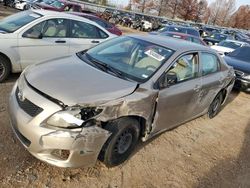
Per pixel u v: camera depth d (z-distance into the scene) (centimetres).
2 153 369
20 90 354
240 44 1527
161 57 438
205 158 473
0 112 467
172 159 444
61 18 678
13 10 2239
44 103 323
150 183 379
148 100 386
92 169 375
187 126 573
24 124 325
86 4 3622
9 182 326
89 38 733
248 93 939
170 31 1623
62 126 317
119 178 372
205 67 530
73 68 396
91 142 330
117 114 351
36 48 630
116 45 485
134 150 437
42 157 324
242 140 577
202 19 7656
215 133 577
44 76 362
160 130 454
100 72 399
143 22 3291
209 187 401
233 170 460
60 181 344
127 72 414
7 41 589
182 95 454
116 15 3506
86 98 331
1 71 592
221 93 632
